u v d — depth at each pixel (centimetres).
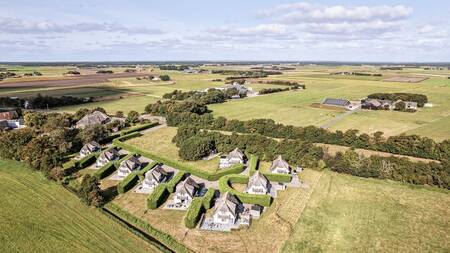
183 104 17738
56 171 9800
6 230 7088
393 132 14188
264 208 8294
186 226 7450
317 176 10194
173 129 15788
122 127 15875
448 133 13862
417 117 17100
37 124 15388
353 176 10169
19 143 11712
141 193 9131
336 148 12281
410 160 10550
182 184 8756
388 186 9469
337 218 7806
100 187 9506
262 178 9225
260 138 11944
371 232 7244
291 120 16750
